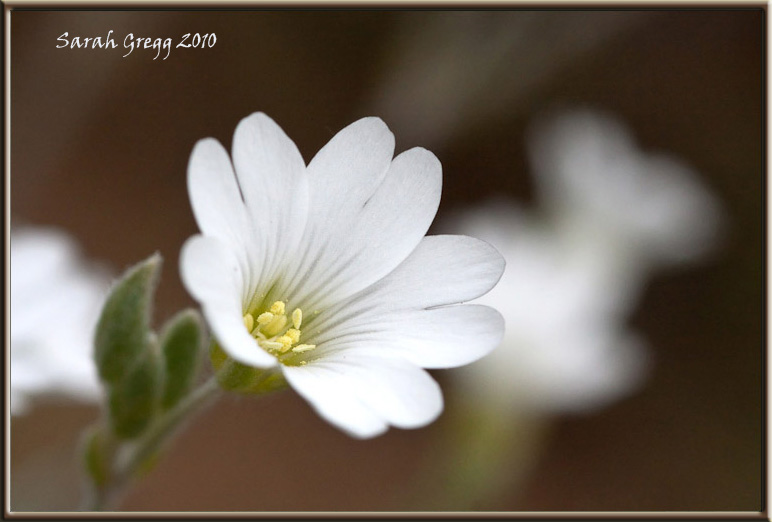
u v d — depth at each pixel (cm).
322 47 32
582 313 24
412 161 18
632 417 33
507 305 23
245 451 30
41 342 20
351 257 18
